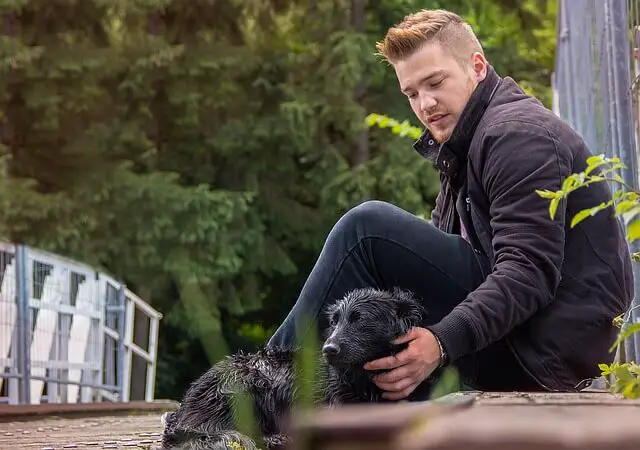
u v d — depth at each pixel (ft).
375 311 11.24
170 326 64.64
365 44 61.21
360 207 12.75
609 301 12.29
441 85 13.46
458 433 3.83
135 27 60.08
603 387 14.23
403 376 11.07
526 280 11.57
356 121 60.90
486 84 13.11
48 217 54.85
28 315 30.60
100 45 60.18
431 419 4.29
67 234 54.49
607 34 16.07
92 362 36.91
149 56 58.39
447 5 65.72
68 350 34.53
